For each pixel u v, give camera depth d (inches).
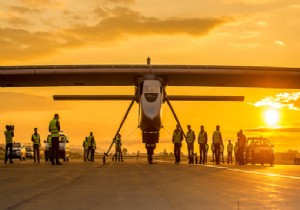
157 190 279.4
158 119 941.8
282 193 262.1
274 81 1320.1
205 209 195.9
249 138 1044.5
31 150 1860.2
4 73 1227.2
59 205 207.9
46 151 1208.8
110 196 245.1
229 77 1264.8
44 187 298.2
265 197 240.8
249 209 196.7
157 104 965.8
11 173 466.6
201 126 949.2
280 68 1248.8
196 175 442.3
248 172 507.2
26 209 194.7
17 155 1446.9
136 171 519.2
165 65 1225.4
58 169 565.9
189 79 1289.4
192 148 985.5
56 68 1228.5
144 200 227.0
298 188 295.1
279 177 412.5
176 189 286.4
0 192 264.7
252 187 302.4
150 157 956.0
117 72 1214.3
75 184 323.3
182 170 551.8
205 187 301.0
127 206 205.0
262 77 1266.0
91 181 352.8
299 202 220.2
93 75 1245.7
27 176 415.2
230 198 236.2
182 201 223.1
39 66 1237.7
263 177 413.4
